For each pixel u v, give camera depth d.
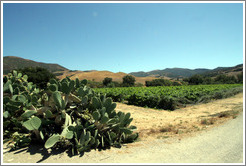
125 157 3.45
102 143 3.82
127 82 49.00
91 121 4.20
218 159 3.38
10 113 4.14
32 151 3.47
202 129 5.64
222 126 5.91
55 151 3.50
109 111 4.61
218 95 17.66
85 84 5.41
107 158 3.36
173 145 4.21
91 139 3.71
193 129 5.72
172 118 8.19
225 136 4.80
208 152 3.75
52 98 3.95
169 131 5.54
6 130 4.00
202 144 4.25
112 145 4.11
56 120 4.02
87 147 3.62
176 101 12.01
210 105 12.81
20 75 5.62
